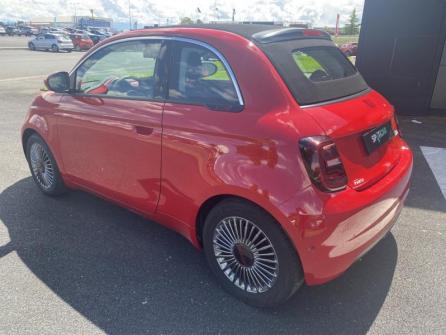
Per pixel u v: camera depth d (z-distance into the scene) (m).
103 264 3.22
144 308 2.73
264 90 2.47
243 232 2.64
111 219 3.94
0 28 62.38
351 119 2.51
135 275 3.08
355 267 3.14
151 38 3.10
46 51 33.62
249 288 2.74
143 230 3.74
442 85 9.07
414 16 8.09
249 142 2.44
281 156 2.32
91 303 2.78
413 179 4.91
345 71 3.05
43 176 4.32
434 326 2.54
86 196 4.44
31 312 2.68
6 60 23.78
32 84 13.37
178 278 3.05
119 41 3.33
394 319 2.61
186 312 2.70
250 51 2.57
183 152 2.76
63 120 3.71
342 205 2.31
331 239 2.30
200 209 2.83
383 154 2.84
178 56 2.90
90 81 3.52
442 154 5.85
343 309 2.71
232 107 2.56
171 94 2.90
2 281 3.00
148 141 2.97
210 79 2.71
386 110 2.96
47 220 3.91
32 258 3.29
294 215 2.29
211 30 2.84
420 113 8.55
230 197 2.62
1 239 3.56
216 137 2.57
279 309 2.71
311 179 2.27
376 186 2.58
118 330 2.54
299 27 3.05
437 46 8.02
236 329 2.55
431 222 3.83
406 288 2.90
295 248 2.39
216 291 2.91
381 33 8.55
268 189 2.36
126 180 3.29
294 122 2.34
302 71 2.59
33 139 4.23
